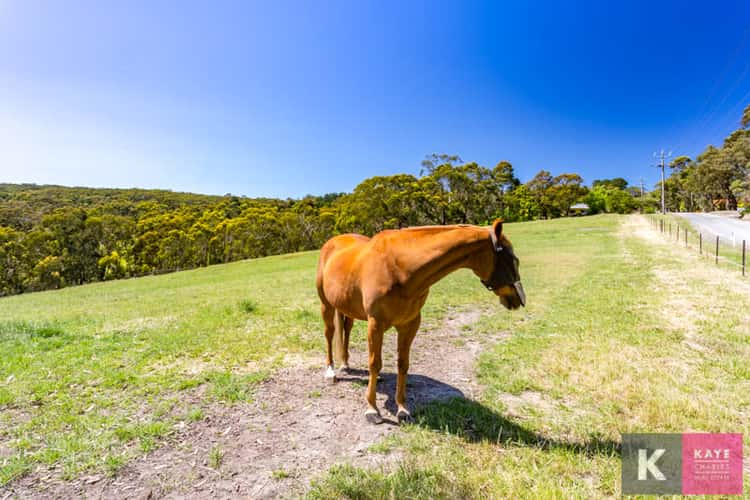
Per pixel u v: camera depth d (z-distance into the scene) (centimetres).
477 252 290
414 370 433
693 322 556
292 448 274
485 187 5084
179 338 551
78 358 462
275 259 2811
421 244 293
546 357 442
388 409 337
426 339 553
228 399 354
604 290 818
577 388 358
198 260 4134
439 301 806
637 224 2992
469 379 402
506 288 284
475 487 223
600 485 226
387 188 4097
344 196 4588
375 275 301
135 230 3903
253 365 447
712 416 297
